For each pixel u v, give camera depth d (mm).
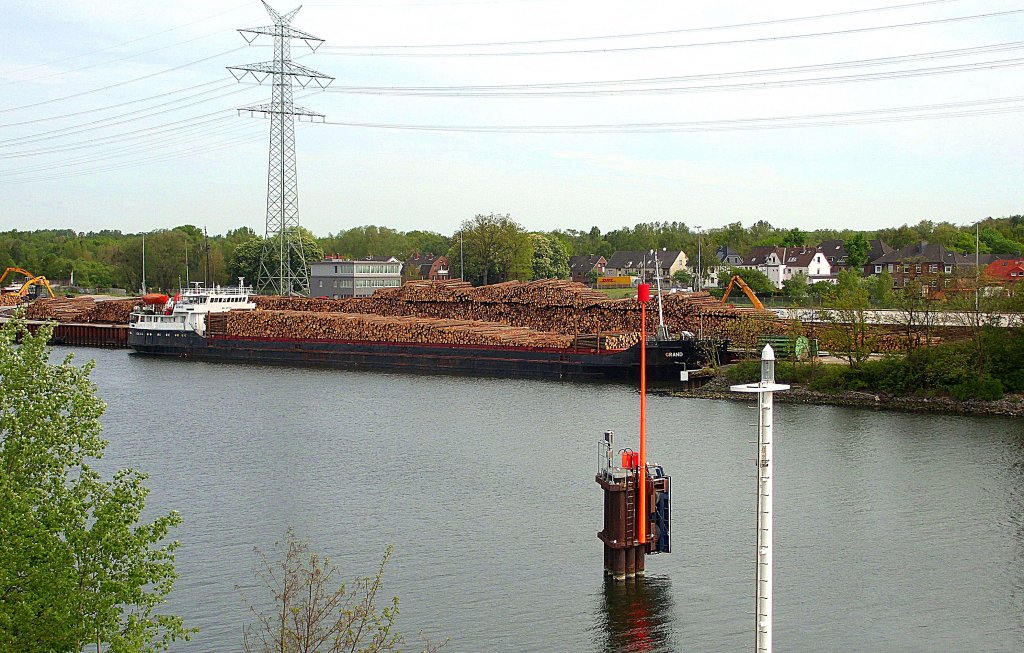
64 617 22156
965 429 65125
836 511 46406
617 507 37719
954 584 37562
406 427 68312
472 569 39188
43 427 24578
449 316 125000
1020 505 47219
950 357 74875
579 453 58906
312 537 43344
